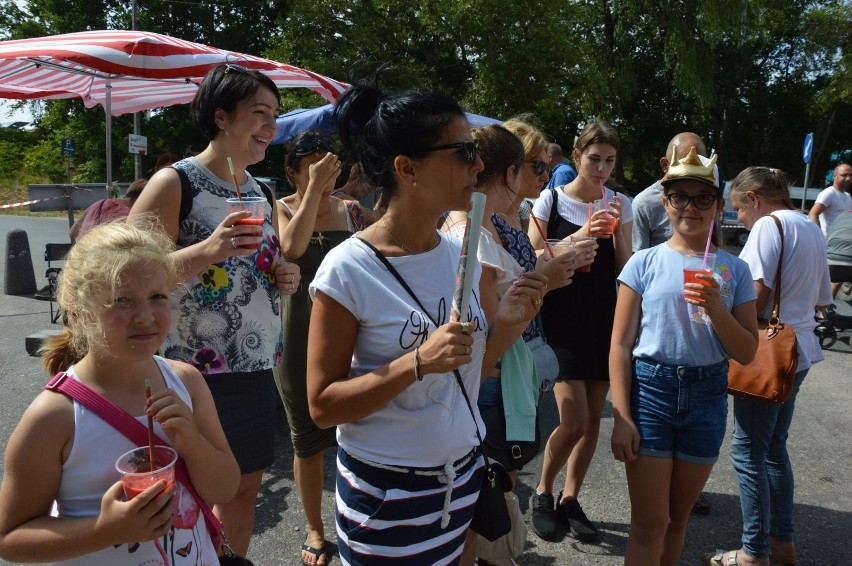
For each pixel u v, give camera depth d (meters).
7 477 1.44
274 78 6.18
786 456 3.15
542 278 2.02
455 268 1.84
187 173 2.32
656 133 26.80
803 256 3.01
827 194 9.02
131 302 1.48
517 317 2.01
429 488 1.77
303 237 2.95
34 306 8.06
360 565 1.79
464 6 16.97
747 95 27.53
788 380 2.82
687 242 2.61
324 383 1.71
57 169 28.12
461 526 1.87
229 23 25.34
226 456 1.69
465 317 1.59
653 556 2.51
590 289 3.33
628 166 29.19
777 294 3.02
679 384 2.47
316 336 1.72
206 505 1.65
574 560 3.18
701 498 3.63
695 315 2.48
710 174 2.51
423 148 1.68
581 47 18.39
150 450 1.45
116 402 1.54
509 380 2.44
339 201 3.54
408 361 1.60
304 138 3.36
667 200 2.62
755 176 3.35
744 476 2.98
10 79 6.37
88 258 1.48
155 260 1.53
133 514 1.35
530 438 2.40
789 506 3.13
